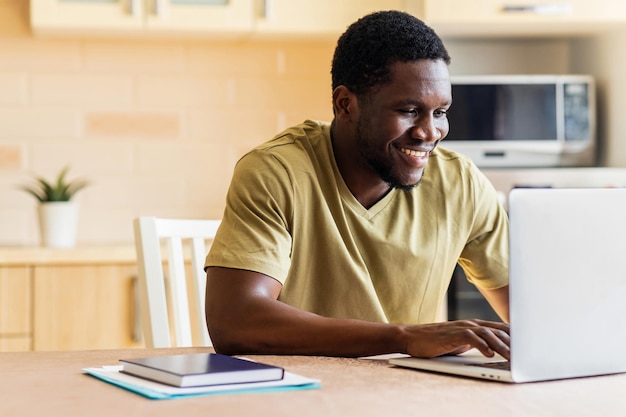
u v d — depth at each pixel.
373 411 0.97
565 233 1.19
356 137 1.75
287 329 1.49
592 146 3.40
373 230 1.81
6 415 0.96
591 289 1.22
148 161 3.58
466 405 1.01
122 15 3.24
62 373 1.25
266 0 3.30
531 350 1.16
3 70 3.48
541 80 3.37
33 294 3.07
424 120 1.68
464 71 3.70
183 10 3.27
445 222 1.88
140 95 3.57
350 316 1.80
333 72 1.82
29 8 3.49
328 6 3.35
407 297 1.85
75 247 3.18
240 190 1.72
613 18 3.34
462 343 1.31
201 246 1.98
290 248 1.72
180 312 1.90
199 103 3.61
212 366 1.14
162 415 0.95
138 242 1.84
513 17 3.33
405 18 1.71
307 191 1.76
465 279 3.20
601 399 1.06
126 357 1.45
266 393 1.07
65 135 3.53
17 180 3.50
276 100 3.65
